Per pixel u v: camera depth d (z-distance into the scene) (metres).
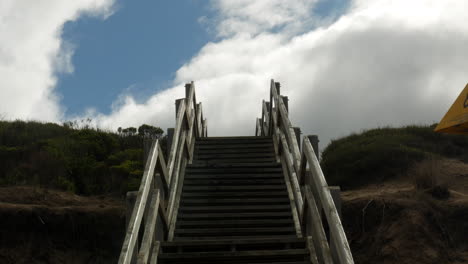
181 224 6.21
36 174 15.34
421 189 12.29
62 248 11.67
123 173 16.72
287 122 7.07
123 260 3.42
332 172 16.50
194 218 6.41
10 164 15.85
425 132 17.97
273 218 6.55
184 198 7.00
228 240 5.36
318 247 4.93
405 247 10.27
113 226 12.62
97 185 15.99
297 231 5.95
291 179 6.79
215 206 6.77
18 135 18.50
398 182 14.16
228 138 9.67
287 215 6.41
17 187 14.20
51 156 16.33
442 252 10.05
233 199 6.85
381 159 15.61
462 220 10.77
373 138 17.86
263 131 12.26
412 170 14.14
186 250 5.66
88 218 12.46
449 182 13.10
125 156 18.33
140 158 18.31
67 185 15.29
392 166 15.24
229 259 5.01
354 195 13.60
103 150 18.84
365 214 11.83
